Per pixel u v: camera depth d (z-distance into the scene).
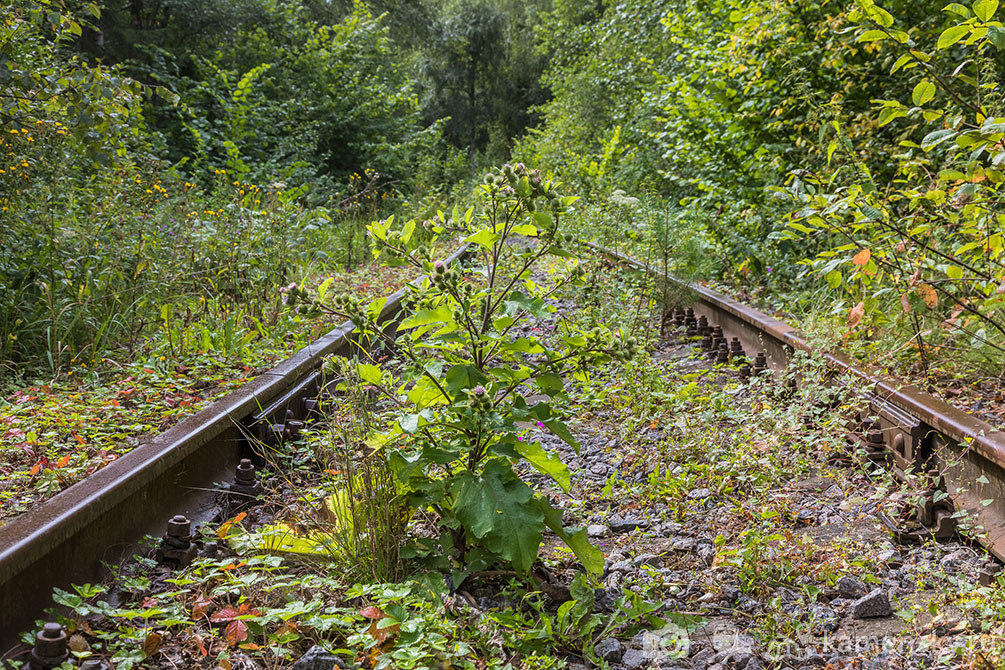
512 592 3.04
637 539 3.65
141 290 6.67
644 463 4.52
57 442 3.99
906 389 4.38
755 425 4.73
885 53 8.28
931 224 5.37
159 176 10.05
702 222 10.83
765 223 10.07
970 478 3.65
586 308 7.65
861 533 3.64
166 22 23.05
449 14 48.47
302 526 3.35
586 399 5.67
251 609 2.64
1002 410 4.61
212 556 3.17
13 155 6.32
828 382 5.10
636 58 19.95
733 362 6.86
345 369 3.42
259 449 4.13
